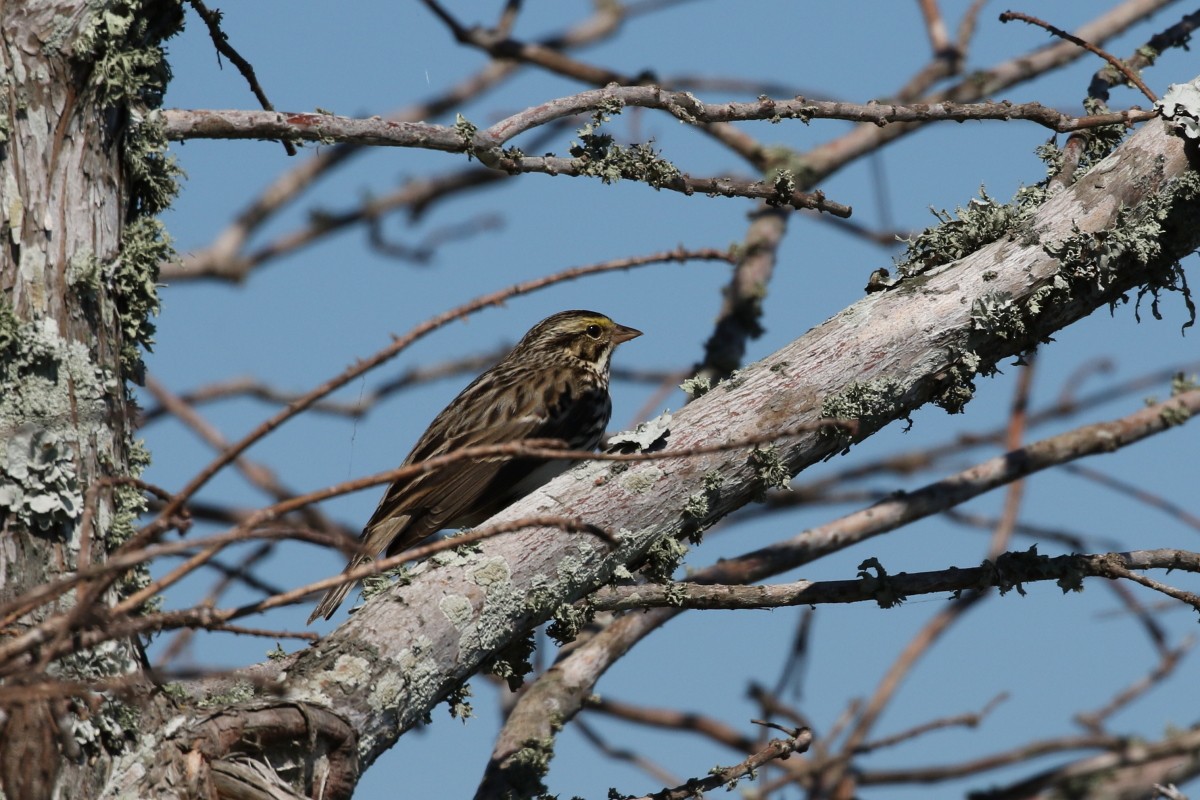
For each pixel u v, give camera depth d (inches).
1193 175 392.8
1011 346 393.7
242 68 370.0
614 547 293.0
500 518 359.9
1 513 293.9
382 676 327.3
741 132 731.4
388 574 358.6
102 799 288.7
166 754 296.4
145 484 283.0
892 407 381.4
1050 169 421.4
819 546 493.7
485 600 345.7
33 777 279.0
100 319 314.3
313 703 315.9
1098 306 398.9
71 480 300.2
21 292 303.3
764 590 390.3
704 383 403.5
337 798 314.5
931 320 381.4
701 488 370.0
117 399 315.3
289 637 284.7
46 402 301.1
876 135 742.5
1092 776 647.1
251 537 259.6
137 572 310.8
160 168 339.0
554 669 472.4
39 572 294.5
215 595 339.9
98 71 316.8
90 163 316.5
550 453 284.5
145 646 316.8
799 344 386.3
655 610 488.1
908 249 402.0
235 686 332.2
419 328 283.6
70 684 252.2
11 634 283.4
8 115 307.0
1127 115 412.2
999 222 393.4
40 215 307.3
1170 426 474.3
